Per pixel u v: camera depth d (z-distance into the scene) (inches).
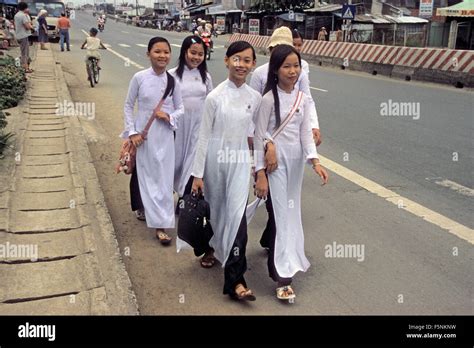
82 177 209.0
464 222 187.3
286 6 1457.9
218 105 134.2
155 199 169.3
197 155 139.3
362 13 1353.3
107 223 165.3
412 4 1587.1
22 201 182.7
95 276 134.3
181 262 159.0
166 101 172.2
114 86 526.9
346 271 153.0
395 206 204.1
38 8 1086.4
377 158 272.7
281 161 137.7
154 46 169.0
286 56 132.3
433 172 248.8
